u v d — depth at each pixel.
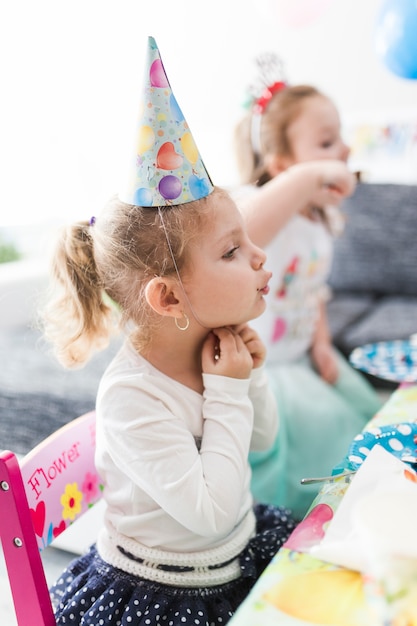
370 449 0.77
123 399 0.79
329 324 2.01
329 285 2.35
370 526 0.53
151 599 0.78
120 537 0.82
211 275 0.79
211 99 2.69
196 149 0.80
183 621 0.75
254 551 0.87
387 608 0.49
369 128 2.46
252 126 1.73
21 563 0.72
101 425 0.81
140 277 0.80
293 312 1.59
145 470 0.76
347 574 0.56
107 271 0.83
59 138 2.72
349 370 1.74
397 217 2.24
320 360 1.67
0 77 2.63
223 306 0.81
